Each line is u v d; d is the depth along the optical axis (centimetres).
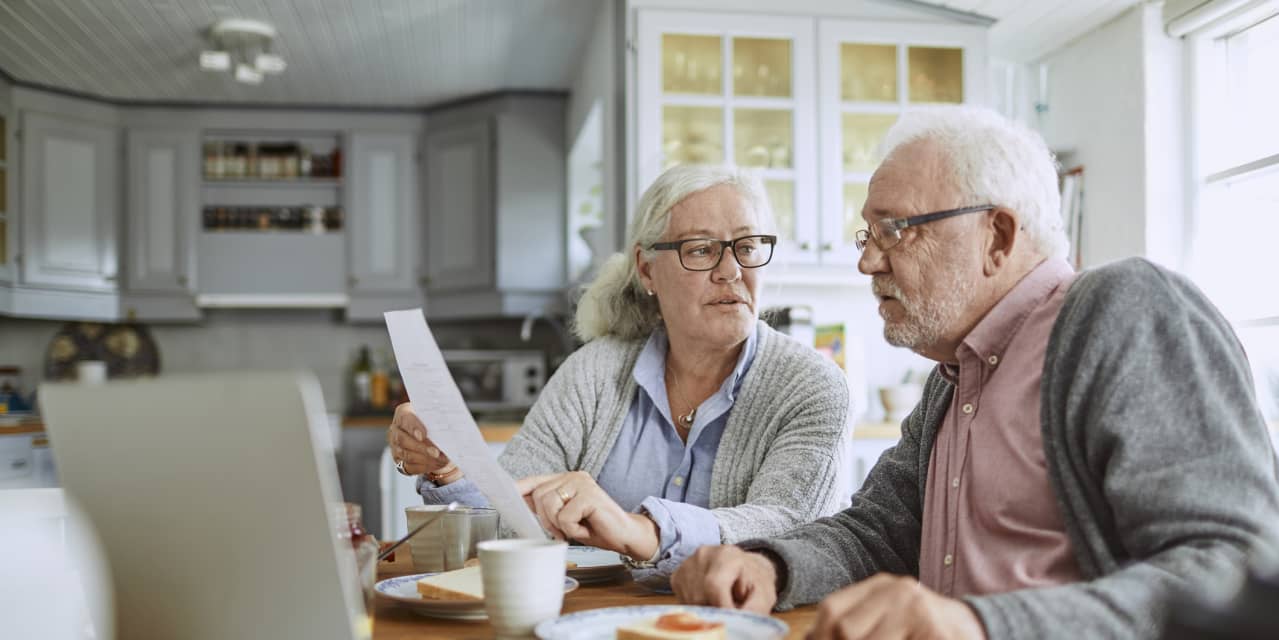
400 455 153
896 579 79
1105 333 97
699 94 342
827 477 143
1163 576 82
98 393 73
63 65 458
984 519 108
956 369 119
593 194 511
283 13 394
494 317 557
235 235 527
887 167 115
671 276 161
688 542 119
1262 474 88
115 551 77
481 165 516
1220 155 308
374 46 435
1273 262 286
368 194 533
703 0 345
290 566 74
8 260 479
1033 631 79
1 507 80
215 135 531
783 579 110
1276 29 288
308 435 70
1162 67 316
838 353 339
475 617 106
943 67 353
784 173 345
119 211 516
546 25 411
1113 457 93
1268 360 287
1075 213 346
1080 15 331
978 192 110
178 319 523
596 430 169
